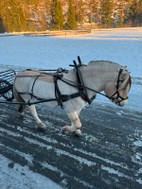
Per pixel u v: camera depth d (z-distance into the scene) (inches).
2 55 644.7
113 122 198.4
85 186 121.4
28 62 514.0
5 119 208.2
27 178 129.0
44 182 125.3
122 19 2768.2
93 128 187.2
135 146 158.4
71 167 136.7
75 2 2928.2
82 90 134.7
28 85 160.9
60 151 153.6
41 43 996.6
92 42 952.3
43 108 237.1
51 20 2461.9
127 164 138.9
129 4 2824.8
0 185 124.3
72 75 139.8
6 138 172.7
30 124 197.8
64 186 121.8
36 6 2645.2
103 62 124.5
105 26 2598.4
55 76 145.7
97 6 2992.1
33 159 145.3
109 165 137.9
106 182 124.0
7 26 2071.9
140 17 2588.6
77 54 627.8
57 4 2256.4
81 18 2829.7
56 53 661.9
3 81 195.0
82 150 154.6
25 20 2347.4
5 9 2089.1
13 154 151.4
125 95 123.2
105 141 165.9
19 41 1135.6
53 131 183.6
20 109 204.8
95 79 129.6
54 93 145.0
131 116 210.2
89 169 134.5
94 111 226.5
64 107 150.1
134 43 832.9
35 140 169.2
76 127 160.2
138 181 124.7
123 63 466.9
